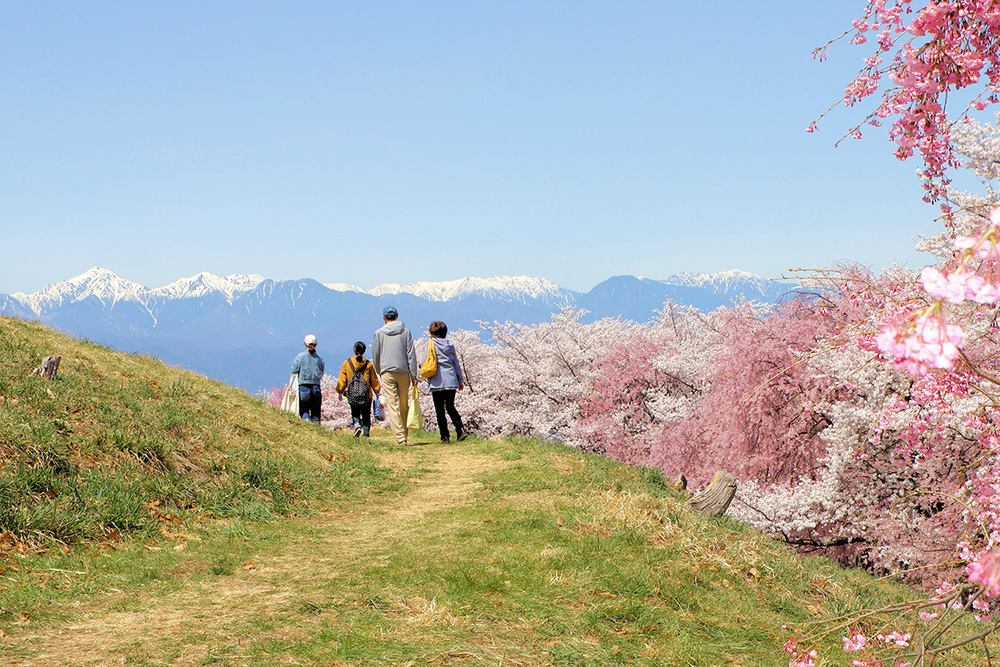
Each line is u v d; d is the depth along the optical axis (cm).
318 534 695
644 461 2042
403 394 1335
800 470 1481
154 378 1121
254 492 806
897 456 1261
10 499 592
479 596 502
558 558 582
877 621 543
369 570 554
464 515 745
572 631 454
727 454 1549
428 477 1028
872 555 1274
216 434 938
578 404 2392
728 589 587
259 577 545
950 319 430
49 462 678
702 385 1938
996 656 608
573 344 2442
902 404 1059
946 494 516
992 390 596
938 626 375
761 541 781
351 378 1420
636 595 527
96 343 1269
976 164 903
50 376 873
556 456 1153
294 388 1449
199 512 712
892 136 448
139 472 743
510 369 2506
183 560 579
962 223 778
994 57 397
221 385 1334
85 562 541
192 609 465
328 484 906
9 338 995
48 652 386
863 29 414
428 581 525
